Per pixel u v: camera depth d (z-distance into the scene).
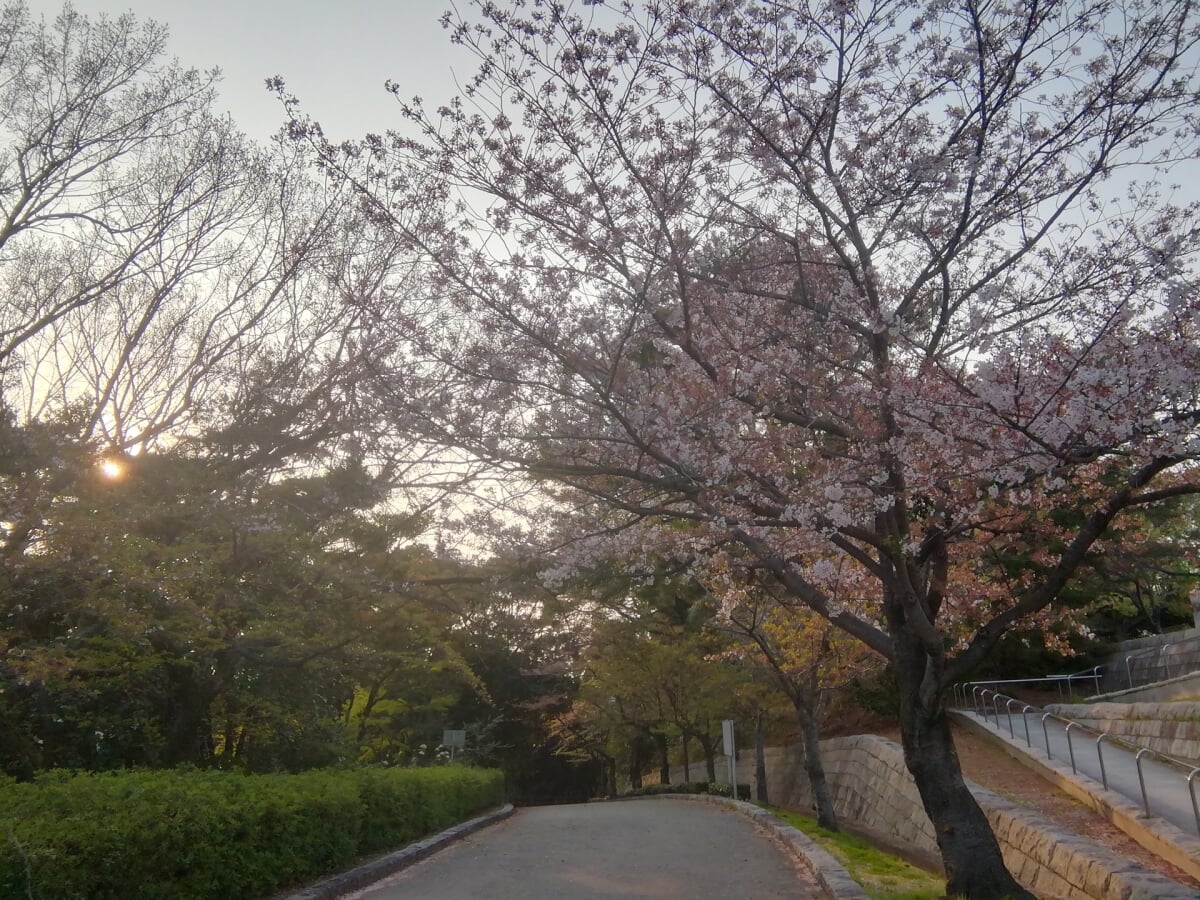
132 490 11.28
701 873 11.66
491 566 11.06
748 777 32.59
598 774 47.53
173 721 13.60
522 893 10.45
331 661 14.92
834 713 27.55
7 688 10.74
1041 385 7.41
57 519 9.28
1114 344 7.30
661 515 9.52
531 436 9.12
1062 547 13.55
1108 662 23.77
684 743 30.94
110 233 12.54
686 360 9.37
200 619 11.08
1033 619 10.06
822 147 8.98
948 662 8.73
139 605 10.91
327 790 11.76
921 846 15.68
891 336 8.59
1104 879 8.87
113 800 8.22
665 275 8.91
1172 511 17.44
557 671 27.33
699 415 8.63
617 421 9.30
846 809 22.48
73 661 9.55
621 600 23.69
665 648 24.80
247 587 12.77
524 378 9.21
